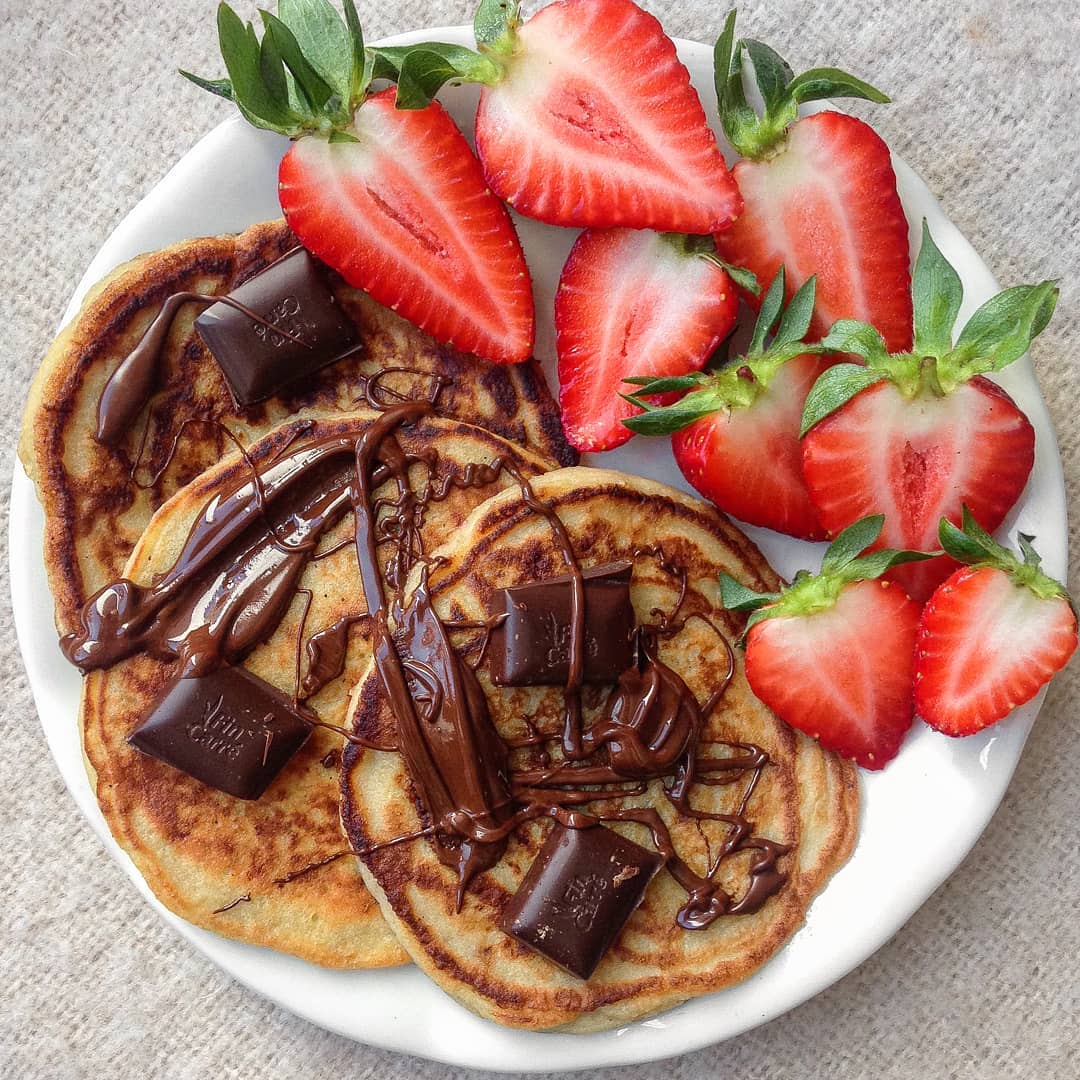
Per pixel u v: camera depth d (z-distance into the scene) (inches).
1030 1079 17.7
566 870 15.8
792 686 16.0
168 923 16.7
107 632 16.2
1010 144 17.5
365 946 16.5
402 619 16.0
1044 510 16.2
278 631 16.3
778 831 16.5
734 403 15.8
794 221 16.1
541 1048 16.5
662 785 16.3
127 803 16.3
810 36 17.5
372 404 16.7
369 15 17.7
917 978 17.8
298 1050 18.0
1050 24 17.5
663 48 15.7
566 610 15.7
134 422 16.5
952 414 15.6
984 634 15.6
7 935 18.1
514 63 15.8
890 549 15.9
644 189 15.8
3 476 18.0
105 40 17.8
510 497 16.1
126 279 16.3
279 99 15.4
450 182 16.1
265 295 16.3
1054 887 17.7
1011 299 15.4
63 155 17.9
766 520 16.4
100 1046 18.1
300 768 16.4
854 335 15.4
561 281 16.5
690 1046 16.5
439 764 15.8
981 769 16.3
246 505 16.3
